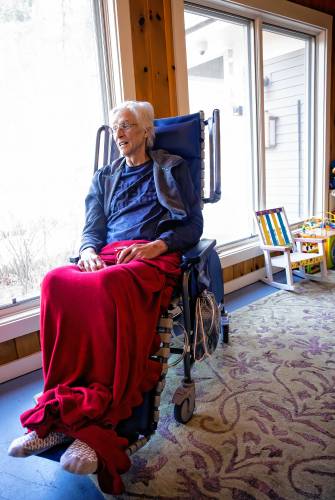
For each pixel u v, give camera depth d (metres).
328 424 1.28
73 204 2.12
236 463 1.13
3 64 1.79
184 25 2.22
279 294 2.61
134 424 1.10
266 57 3.25
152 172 1.56
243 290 2.75
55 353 1.12
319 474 1.07
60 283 1.13
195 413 1.39
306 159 3.53
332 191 3.50
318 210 3.52
